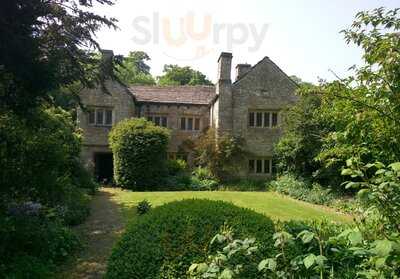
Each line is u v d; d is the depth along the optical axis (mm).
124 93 23609
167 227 4250
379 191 2471
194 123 25219
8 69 8578
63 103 18359
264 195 18016
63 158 9500
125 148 19938
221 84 22984
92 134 23266
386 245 2115
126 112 23578
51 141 9016
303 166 18328
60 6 10344
